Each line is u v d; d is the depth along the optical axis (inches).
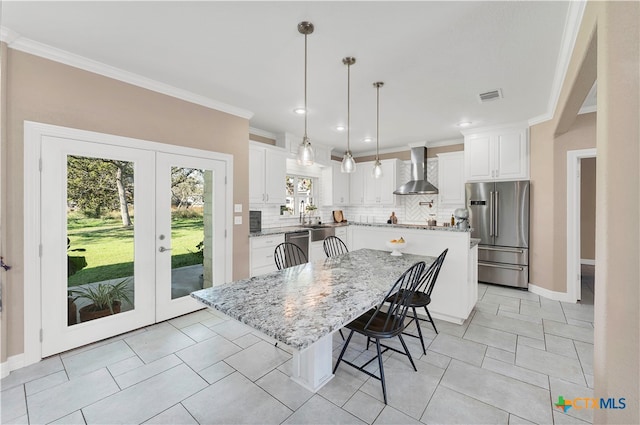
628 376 38.5
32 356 85.0
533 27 75.4
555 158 141.9
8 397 70.9
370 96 122.9
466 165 177.6
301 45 85.0
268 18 72.6
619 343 40.5
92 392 72.9
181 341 99.7
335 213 240.1
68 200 91.6
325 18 72.5
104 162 99.0
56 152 88.6
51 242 88.4
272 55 90.5
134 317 107.3
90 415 65.2
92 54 90.1
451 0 65.7
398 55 90.0
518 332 106.7
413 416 64.9
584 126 134.4
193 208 124.2
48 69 86.7
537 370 82.3
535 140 153.3
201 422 63.3
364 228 145.6
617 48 41.1
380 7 68.2
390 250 135.8
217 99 127.1
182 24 75.2
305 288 67.9
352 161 106.0
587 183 227.9
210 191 129.7
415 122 159.6
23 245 83.3
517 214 157.2
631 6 38.0
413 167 211.6
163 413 65.9
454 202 193.3
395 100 127.3
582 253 230.2
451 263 116.9
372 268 88.6
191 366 84.6
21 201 82.7
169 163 115.3
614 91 41.8
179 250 119.7
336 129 174.7
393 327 73.1
